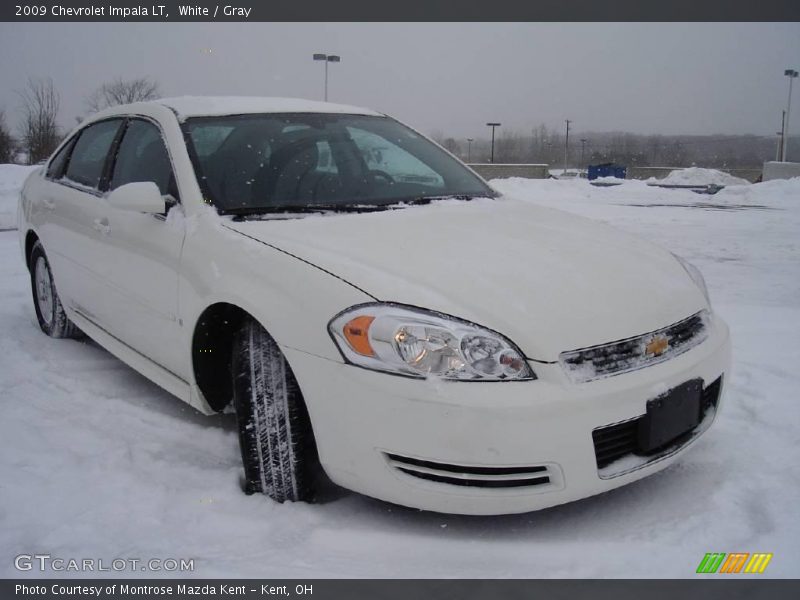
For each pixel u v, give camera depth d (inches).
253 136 134.1
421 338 87.2
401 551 91.0
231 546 92.0
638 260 113.0
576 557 89.8
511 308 91.5
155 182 132.0
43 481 107.5
